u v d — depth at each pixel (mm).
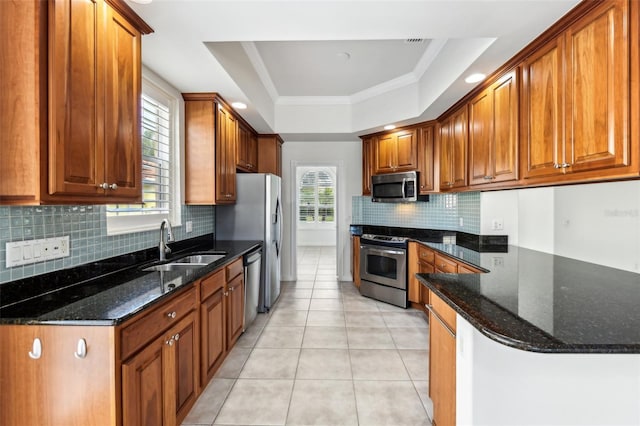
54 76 1167
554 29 1682
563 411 1166
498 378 1198
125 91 1559
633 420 1142
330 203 9203
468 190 2842
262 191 3666
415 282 3734
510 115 2143
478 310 1248
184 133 2852
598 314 1209
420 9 1586
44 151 1155
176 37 1851
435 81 2947
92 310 1264
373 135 4469
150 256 2361
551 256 2576
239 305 2844
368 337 3020
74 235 1669
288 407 1998
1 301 1300
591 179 1461
